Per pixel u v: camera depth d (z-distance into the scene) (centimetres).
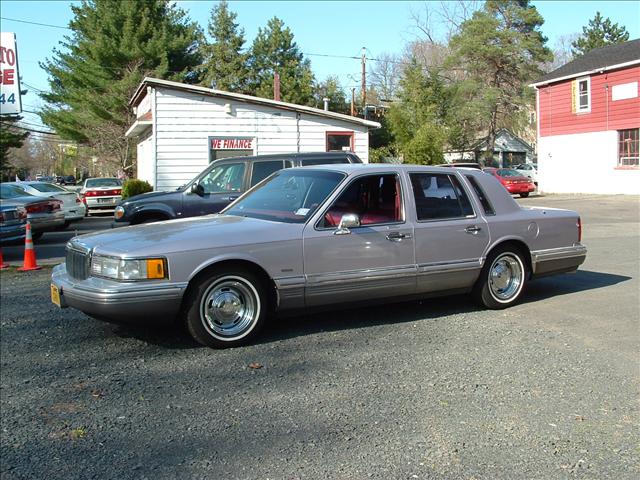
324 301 555
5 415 399
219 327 521
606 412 398
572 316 634
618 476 320
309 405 408
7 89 1149
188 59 3866
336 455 342
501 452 345
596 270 902
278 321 614
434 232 604
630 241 1217
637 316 631
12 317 656
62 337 572
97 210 2394
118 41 3594
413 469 326
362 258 565
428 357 504
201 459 339
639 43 2845
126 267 484
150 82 1927
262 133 2058
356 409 402
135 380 456
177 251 494
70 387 445
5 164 4188
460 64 4278
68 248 552
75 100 3706
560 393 429
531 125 5394
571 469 327
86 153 4666
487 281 648
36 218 1351
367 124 2155
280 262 530
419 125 3709
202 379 456
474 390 434
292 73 4741
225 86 4584
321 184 591
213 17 4781
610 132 2752
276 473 323
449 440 359
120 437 366
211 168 1038
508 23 4297
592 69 2773
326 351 519
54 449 353
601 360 497
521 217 667
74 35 3894
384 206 595
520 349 525
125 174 3647
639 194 2627
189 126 1986
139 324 501
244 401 415
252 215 598
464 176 648
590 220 1673
